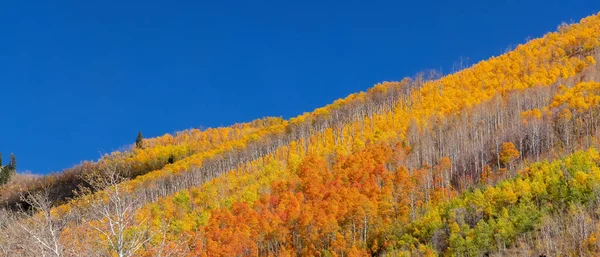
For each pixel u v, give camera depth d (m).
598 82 121.88
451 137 111.44
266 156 139.12
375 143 120.50
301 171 114.94
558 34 187.75
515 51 180.50
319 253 79.12
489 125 117.50
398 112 148.38
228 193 116.81
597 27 182.62
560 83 134.88
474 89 157.62
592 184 68.38
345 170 106.62
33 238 16.05
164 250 18.19
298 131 156.88
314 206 91.62
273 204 101.69
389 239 78.06
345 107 166.38
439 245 70.81
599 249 56.62
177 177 136.12
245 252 83.50
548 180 73.81
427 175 93.94
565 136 95.44
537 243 62.03
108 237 16.39
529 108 123.12
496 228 67.50
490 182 86.81
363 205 83.62
